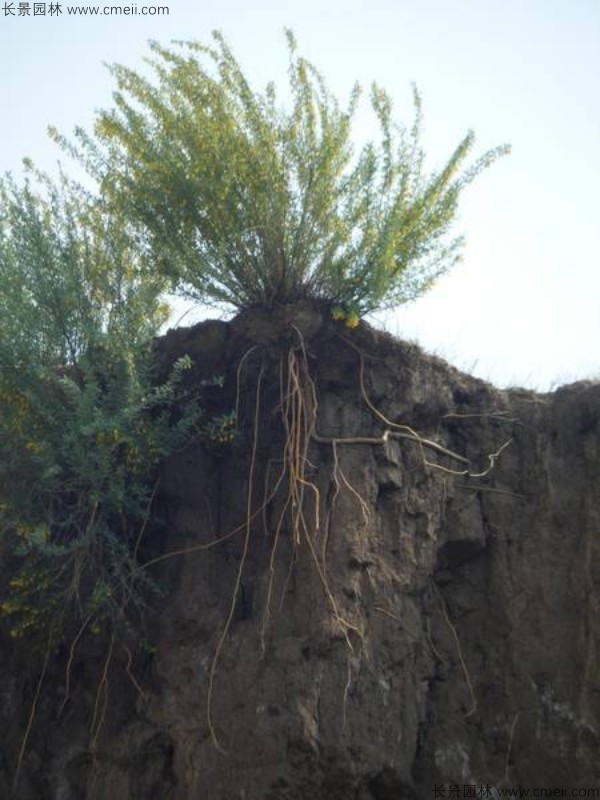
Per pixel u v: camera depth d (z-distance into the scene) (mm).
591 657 9852
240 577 9930
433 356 10742
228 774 9094
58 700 10336
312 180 10055
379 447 10062
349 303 10133
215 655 9508
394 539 9977
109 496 9852
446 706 9836
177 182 10195
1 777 10211
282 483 9922
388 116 10250
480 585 10336
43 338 10430
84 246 10766
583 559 10172
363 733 9219
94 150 10625
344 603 9492
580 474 10500
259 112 10156
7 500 9867
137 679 10000
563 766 9633
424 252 10133
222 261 10031
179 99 10375
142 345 10234
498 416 10773
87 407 9648
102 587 9695
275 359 10141
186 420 9961
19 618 10484
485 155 10336
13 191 10812
